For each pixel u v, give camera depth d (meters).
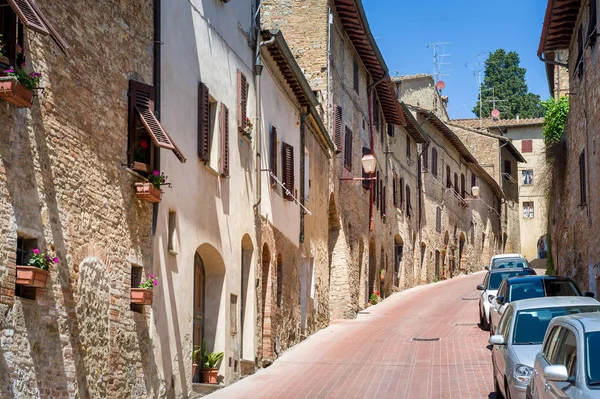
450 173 53.72
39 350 9.88
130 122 12.73
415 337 23.72
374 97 37.25
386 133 39.66
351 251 32.03
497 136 63.84
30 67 9.91
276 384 16.98
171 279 14.15
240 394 15.80
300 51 29.42
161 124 13.69
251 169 19.27
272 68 21.39
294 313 23.27
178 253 14.48
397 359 19.75
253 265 19.20
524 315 12.96
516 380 11.49
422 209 47.03
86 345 11.09
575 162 25.16
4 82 8.89
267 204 20.73
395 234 40.97
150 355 13.16
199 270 16.59
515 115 82.88
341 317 30.17
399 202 41.94
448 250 52.38
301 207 24.52
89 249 11.29
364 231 34.34
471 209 59.09
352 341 23.62
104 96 11.95
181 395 14.48
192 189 15.24
